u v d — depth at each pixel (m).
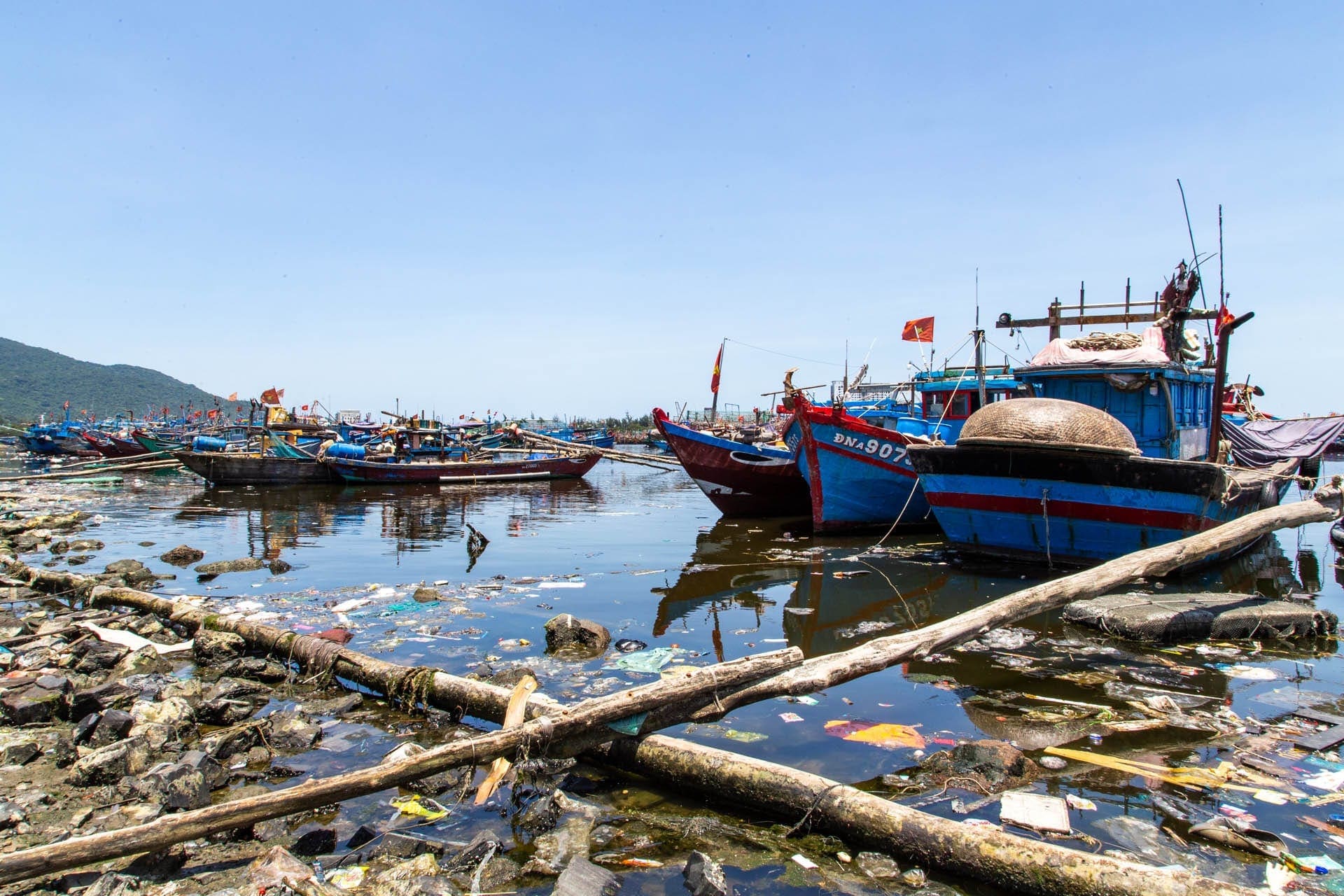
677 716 5.26
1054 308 17.95
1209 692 6.70
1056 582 7.27
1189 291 13.11
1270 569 13.72
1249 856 4.06
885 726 5.95
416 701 6.29
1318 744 5.48
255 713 6.34
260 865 3.85
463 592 11.14
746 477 19.98
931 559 13.49
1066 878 3.61
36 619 8.93
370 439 39.69
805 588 11.41
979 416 12.07
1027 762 5.21
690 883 3.85
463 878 3.96
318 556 14.52
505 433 36.72
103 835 3.70
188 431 55.59
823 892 3.84
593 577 12.41
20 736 5.59
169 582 11.99
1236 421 19.16
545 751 4.82
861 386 21.84
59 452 51.00
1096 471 10.96
